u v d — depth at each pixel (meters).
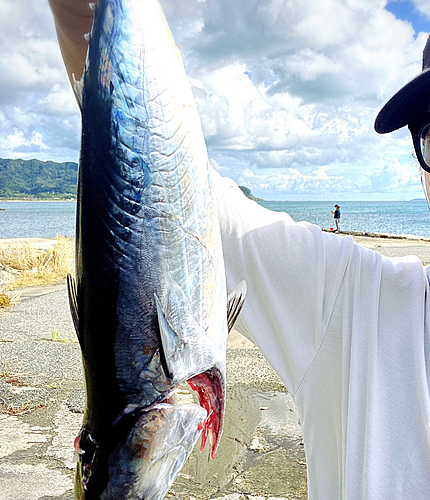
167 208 1.09
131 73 1.06
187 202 1.13
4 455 3.46
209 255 1.17
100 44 1.05
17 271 12.82
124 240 1.06
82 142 1.07
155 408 1.09
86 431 1.14
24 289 11.02
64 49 1.28
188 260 1.13
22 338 6.58
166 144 1.09
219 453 3.45
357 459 1.25
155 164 1.08
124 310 1.07
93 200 1.06
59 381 4.86
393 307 1.33
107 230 1.06
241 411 4.11
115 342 1.08
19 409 4.21
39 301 9.38
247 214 1.42
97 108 1.05
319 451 1.39
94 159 1.06
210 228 1.18
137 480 1.10
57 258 13.41
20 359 5.58
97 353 1.09
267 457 3.39
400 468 1.21
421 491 1.19
